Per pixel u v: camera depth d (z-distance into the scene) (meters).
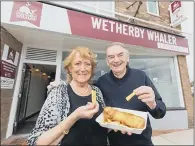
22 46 4.38
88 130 1.04
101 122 1.03
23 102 4.96
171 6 5.70
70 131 1.01
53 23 3.61
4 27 3.42
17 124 4.31
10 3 3.29
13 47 3.94
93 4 4.48
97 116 1.11
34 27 3.42
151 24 5.32
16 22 3.28
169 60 5.70
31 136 0.90
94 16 4.11
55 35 3.83
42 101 8.87
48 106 0.98
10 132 3.97
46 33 3.71
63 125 0.88
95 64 1.27
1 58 3.47
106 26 4.20
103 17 4.25
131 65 5.24
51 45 4.54
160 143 3.45
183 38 5.48
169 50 5.09
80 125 1.03
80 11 3.99
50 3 3.68
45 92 9.53
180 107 5.25
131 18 4.75
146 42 4.71
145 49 4.86
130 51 5.08
